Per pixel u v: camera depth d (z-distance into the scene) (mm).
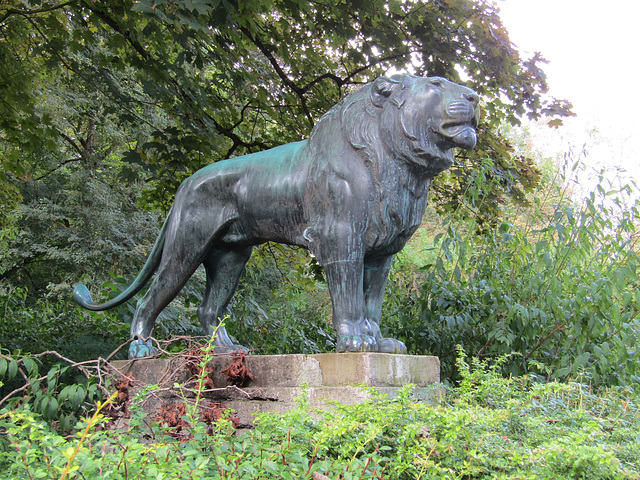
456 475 2230
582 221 4594
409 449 2219
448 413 2387
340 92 7234
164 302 3801
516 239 4914
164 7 4406
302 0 5875
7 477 1816
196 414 2346
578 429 2559
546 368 4605
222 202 3688
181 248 3709
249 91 7012
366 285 3539
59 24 6680
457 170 7125
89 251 13641
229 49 6348
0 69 7113
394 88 3324
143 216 15031
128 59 6109
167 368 3232
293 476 1807
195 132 6168
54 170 14961
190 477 1714
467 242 4988
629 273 4352
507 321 4543
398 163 3281
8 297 6645
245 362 3285
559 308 4422
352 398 2916
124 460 1697
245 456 2014
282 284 9555
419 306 5238
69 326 6203
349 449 2104
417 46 6629
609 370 4477
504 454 2359
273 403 3107
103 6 5641
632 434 2736
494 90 6906
